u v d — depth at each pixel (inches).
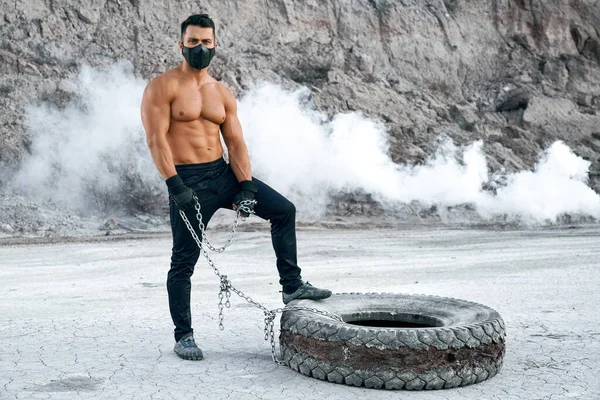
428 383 180.7
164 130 202.1
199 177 206.7
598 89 1384.1
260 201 211.6
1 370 198.8
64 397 172.9
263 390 180.1
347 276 411.2
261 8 1213.1
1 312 296.2
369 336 182.7
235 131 213.2
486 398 175.3
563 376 195.5
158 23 1111.6
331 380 187.5
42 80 936.9
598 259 501.0
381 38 1298.0
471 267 457.7
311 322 193.2
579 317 280.1
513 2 1433.3
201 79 208.8
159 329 258.4
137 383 185.9
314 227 821.2
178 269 212.1
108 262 495.5
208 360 211.5
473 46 1380.4
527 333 251.0
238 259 508.4
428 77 1305.4
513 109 1283.2
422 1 1379.2
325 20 1258.0
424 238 701.9
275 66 1154.7
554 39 1441.9
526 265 466.9
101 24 1064.2
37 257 532.1
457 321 204.4
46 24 1018.7
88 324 268.2
